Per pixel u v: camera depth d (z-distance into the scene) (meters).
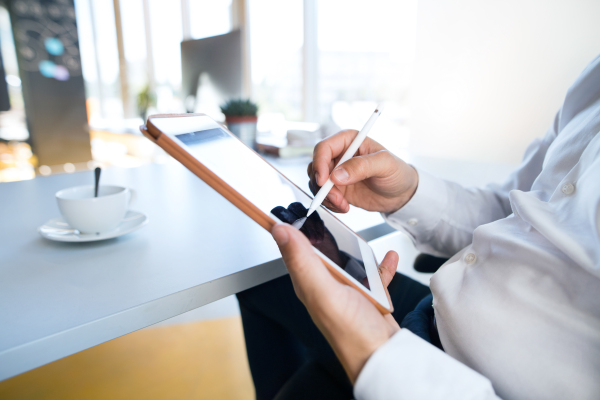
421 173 0.70
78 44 4.07
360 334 0.34
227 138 0.50
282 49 3.36
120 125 3.50
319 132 1.56
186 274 0.50
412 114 2.34
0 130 4.05
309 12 3.12
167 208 0.81
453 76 2.08
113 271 0.51
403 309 0.76
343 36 2.92
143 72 5.92
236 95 1.55
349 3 2.84
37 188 0.99
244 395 1.13
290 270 0.35
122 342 1.40
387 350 0.33
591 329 0.37
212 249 0.58
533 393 0.39
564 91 1.65
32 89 3.91
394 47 2.59
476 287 0.46
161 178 1.11
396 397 0.32
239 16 3.74
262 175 0.46
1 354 0.34
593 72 0.59
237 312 1.60
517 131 1.85
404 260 1.42
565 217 0.43
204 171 0.35
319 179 0.58
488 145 1.98
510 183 0.80
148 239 0.63
